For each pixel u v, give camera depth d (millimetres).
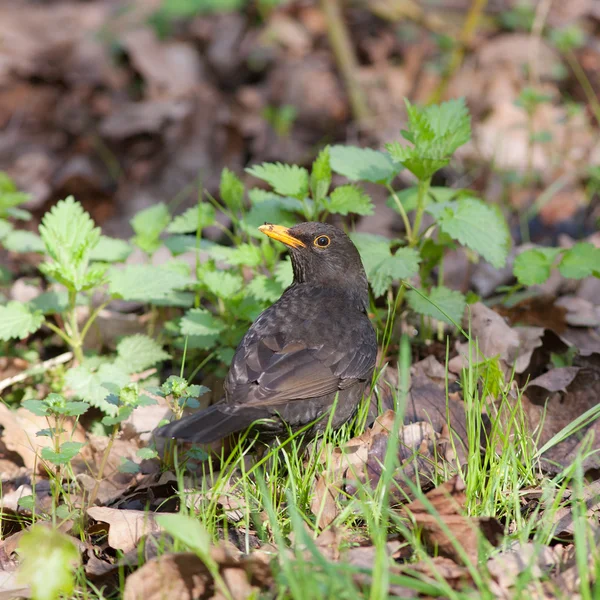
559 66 19438
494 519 7047
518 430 8602
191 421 8023
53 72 22109
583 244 10727
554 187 15461
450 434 8383
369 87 20047
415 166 10312
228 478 8039
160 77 21438
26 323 10125
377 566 5887
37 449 9750
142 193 17547
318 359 9055
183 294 11953
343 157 11031
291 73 20562
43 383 11406
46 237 10203
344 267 10258
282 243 10453
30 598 6957
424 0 22609
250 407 8414
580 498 6902
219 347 11305
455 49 18750
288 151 18250
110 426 10344
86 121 20328
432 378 10547
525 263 10695
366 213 10789
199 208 11266
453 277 13547
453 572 6570
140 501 8914
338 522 7492
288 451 9125
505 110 18516
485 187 16062
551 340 11188
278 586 6375
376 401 10008
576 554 6480
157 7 23281
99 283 10352
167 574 6613
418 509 7125
